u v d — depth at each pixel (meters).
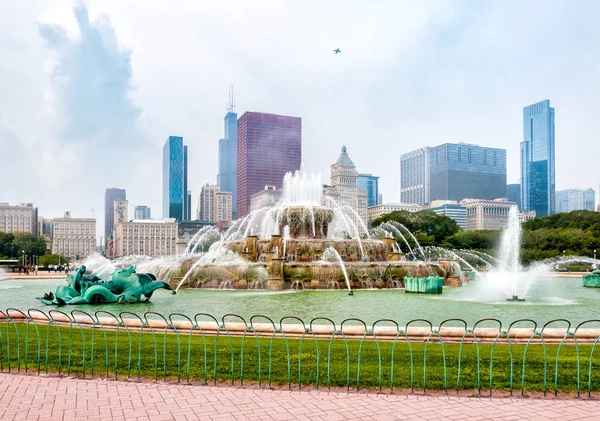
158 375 12.48
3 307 28.34
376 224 131.00
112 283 29.31
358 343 15.66
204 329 17.00
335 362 13.38
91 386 11.73
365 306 26.98
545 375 11.16
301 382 11.83
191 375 12.42
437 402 10.64
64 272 81.62
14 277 62.59
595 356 14.00
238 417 9.79
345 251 46.19
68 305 27.84
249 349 14.73
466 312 24.86
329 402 10.63
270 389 11.47
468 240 124.00
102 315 22.92
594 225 117.31
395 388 11.47
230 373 12.55
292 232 54.25
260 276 38.47
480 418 9.77
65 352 14.66
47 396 11.03
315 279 38.69
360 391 11.31
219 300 30.05
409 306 27.00
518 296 33.97
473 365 13.09
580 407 10.38
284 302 28.81
